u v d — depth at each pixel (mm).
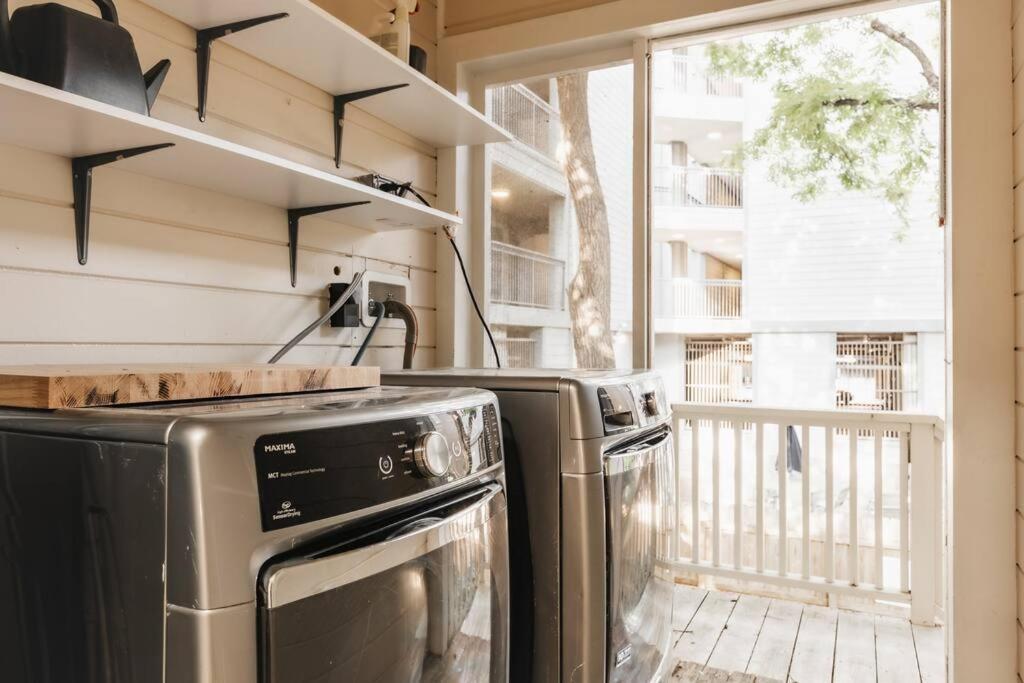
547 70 2619
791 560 3797
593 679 1423
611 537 1485
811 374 4090
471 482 1117
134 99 1229
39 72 1117
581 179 2594
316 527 776
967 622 1866
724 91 4000
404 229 2221
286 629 732
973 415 1867
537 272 2664
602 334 2545
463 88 2678
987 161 1867
